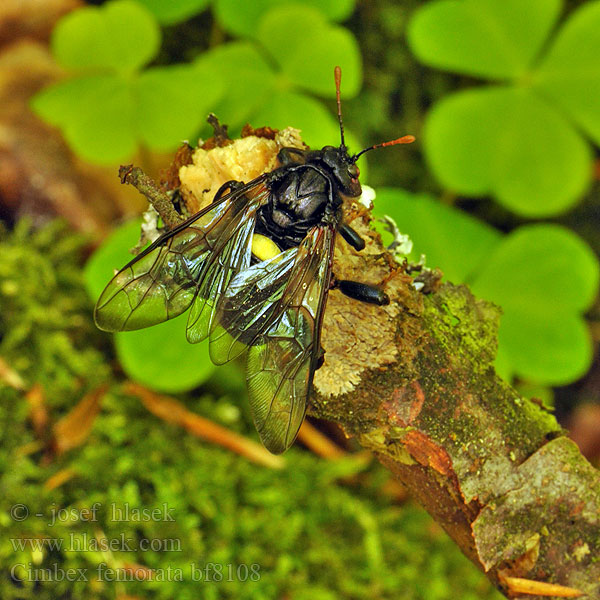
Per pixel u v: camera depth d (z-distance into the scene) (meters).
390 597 0.41
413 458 0.37
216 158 0.37
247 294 0.38
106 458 0.41
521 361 0.42
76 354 0.42
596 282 0.42
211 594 0.40
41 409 0.41
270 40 0.42
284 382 0.37
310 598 0.41
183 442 0.42
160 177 0.38
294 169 0.38
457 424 0.36
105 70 0.42
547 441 0.37
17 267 0.42
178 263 0.38
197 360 0.41
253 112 0.42
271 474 0.42
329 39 0.42
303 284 0.38
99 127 0.42
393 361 0.36
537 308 0.42
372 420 0.36
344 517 0.42
